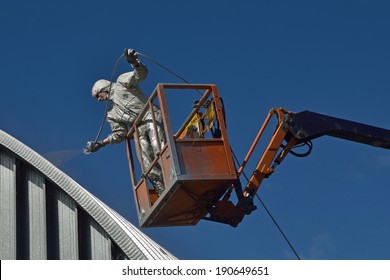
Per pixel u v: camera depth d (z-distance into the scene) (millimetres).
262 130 20766
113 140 21250
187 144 19109
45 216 24328
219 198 19594
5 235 24234
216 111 19391
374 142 21812
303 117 21219
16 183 24719
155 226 20516
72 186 24141
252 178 20625
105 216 23656
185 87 19500
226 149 19203
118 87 21062
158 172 20156
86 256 23969
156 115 20281
